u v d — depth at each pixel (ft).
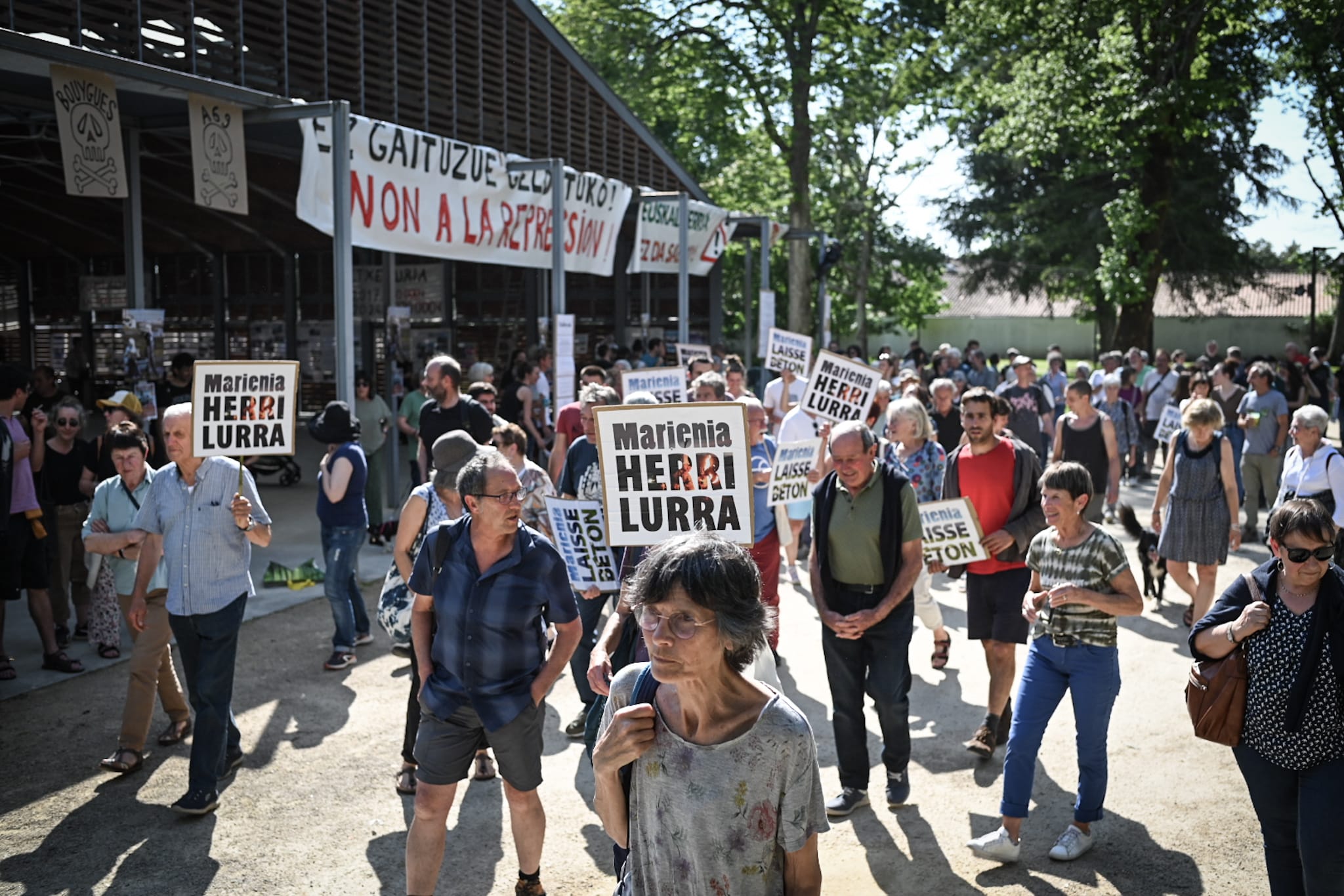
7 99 34.22
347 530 25.39
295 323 79.92
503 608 13.85
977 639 20.29
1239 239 133.90
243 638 27.43
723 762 8.02
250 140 40.09
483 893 15.25
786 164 106.93
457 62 51.70
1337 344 124.26
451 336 79.82
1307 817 12.19
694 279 84.58
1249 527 41.19
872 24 102.06
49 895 15.03
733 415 14.37
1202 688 12.84
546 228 48.29
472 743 14.10
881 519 17.13
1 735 20.79
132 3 34.55
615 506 14.67
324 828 17.20
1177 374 55.93
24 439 23.71
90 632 25.35
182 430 17.53
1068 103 84.64
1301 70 77.97
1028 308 230.07
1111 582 15.79
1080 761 16.16
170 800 18.17
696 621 7.86
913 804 18.13
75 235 76.02
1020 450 19.81
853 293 134.10
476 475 13.82
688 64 100.48
